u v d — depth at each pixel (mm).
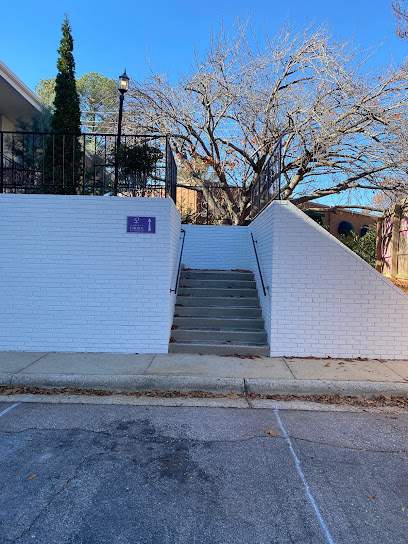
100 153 9555
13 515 2611
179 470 3213
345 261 6332
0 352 6363
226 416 4371
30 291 6387
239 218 12742
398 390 5059
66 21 8406
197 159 13562
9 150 10414
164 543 2385
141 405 4660
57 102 8234
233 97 11516
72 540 2391
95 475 3115
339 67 10133
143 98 12422
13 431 3895
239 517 2637
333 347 6355
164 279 6426
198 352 6473
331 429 4070
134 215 6410
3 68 9727
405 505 2797
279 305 6359
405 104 9781
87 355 6246
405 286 9477
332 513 2691
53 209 6379
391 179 10516
